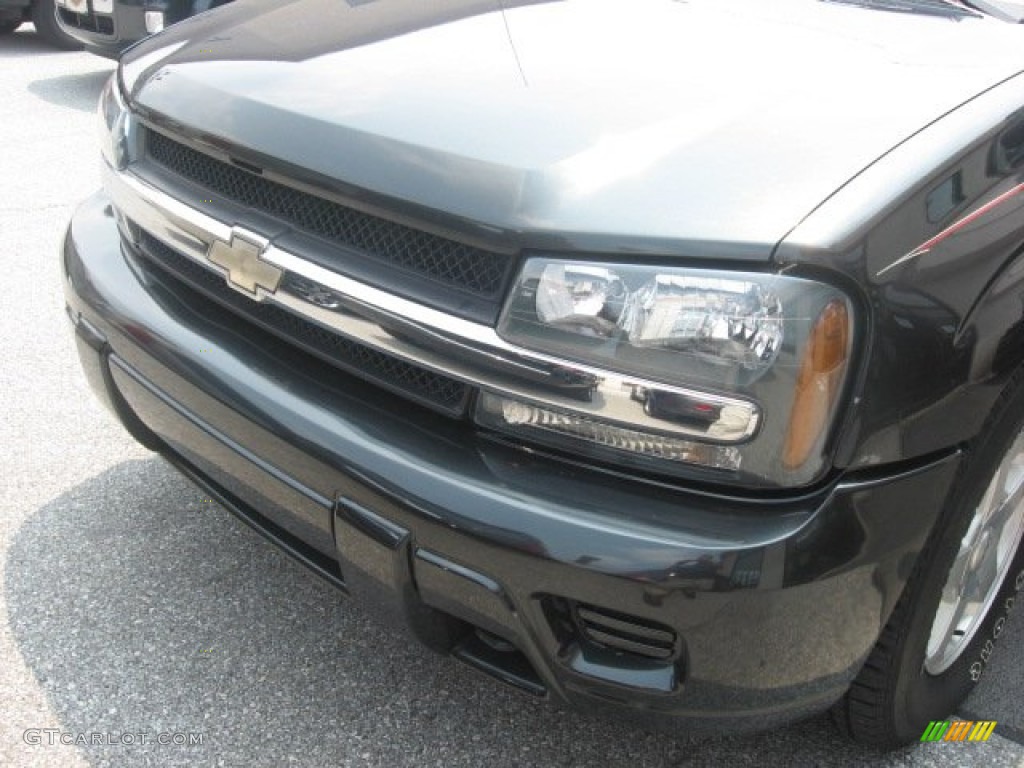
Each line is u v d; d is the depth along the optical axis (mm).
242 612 2385
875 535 1543
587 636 1621
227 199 1936
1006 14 2439
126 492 2801
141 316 2057
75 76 7453
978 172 1625
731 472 1484
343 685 2197
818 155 1579
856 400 1478
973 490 1723
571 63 1915
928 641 1862
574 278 1509
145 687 2170
